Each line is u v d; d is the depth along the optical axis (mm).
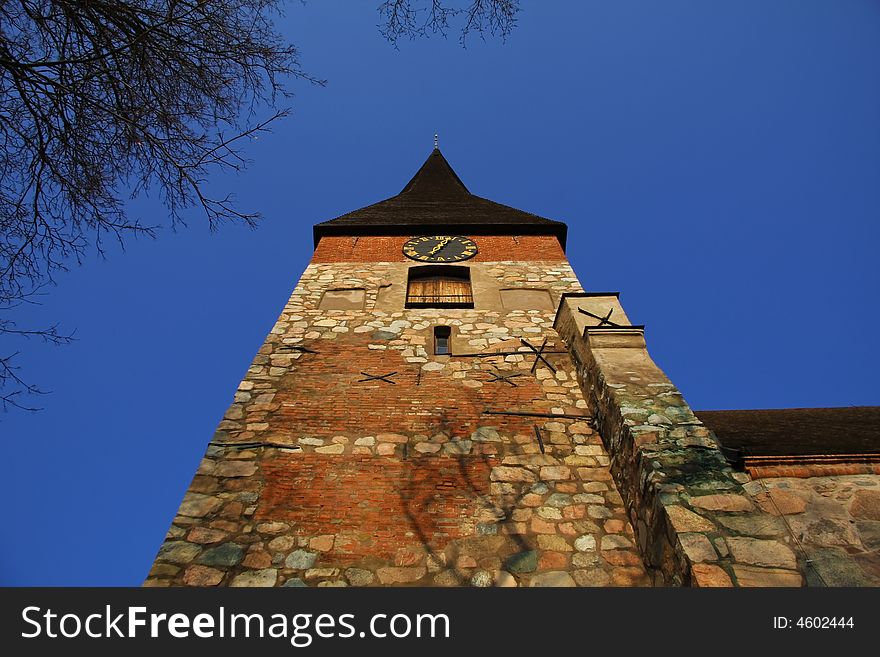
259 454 8242
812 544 6145
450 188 22953
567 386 9828
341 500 7531
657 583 6289
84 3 5734
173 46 6262
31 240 6188
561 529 7168
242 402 9297
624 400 7961
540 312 12312
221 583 6398
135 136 6188
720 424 10531
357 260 14586
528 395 9586
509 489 7746
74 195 6219
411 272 14156
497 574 6629
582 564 6730
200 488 7629
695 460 6867
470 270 14062
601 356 9086
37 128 5934
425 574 6629
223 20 6395
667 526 6133
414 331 11531
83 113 6004
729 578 5473
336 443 8484
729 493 6395
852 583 5664
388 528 7164
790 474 6984
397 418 9016
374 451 8344
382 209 18312
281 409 9156
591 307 10570
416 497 7609
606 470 8047
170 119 6301
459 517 7332
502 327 11711
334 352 10727
